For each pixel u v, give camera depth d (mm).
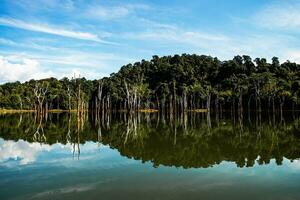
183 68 191250
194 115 108625
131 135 42688
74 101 150000
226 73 185375
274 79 146875
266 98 130000
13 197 14992
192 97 156750
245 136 39281
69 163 22922
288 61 171875
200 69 195875
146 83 181875
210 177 18766
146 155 26281
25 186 16797
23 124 62688
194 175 19188
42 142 35281
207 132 44938
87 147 31281
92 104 159125
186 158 24844
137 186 16719
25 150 29250
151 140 36594
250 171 20344
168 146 31516
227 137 38406
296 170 20625
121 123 68062
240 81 156750
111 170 20625
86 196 15109
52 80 174750
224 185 17078
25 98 152375
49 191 15898
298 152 27531
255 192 15828
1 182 17594
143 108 158875
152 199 14688
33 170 20625
